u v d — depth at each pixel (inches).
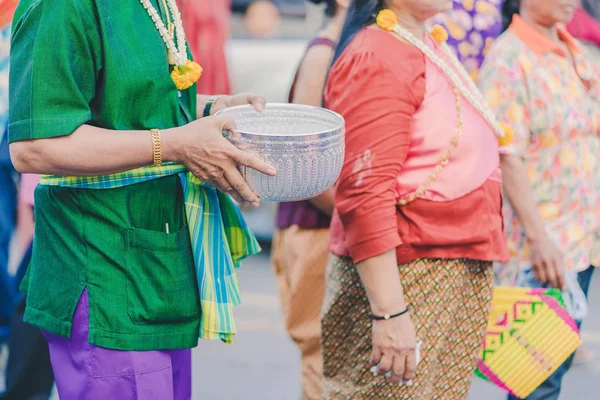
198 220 132.6
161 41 127.0
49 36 118.8
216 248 134.5
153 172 127.2
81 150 119.8
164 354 130.9
